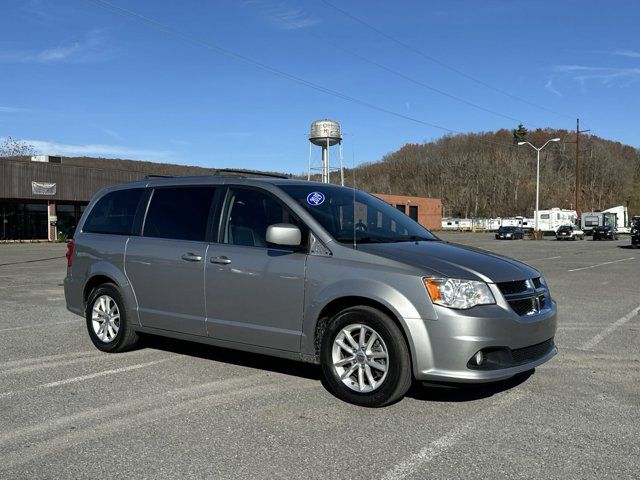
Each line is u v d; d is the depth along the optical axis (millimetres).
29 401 4840
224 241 5586
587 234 62031
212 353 6477
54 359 6254
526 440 3973
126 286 6293
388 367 4500
